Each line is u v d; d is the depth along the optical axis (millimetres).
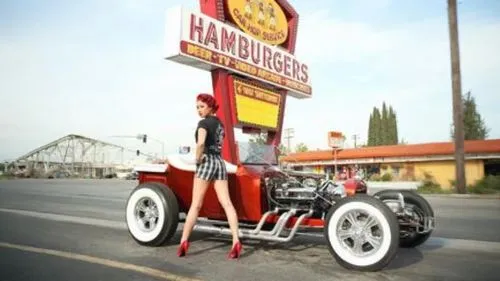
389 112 70625
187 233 4625
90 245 5195
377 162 32812
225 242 5434
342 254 4109
